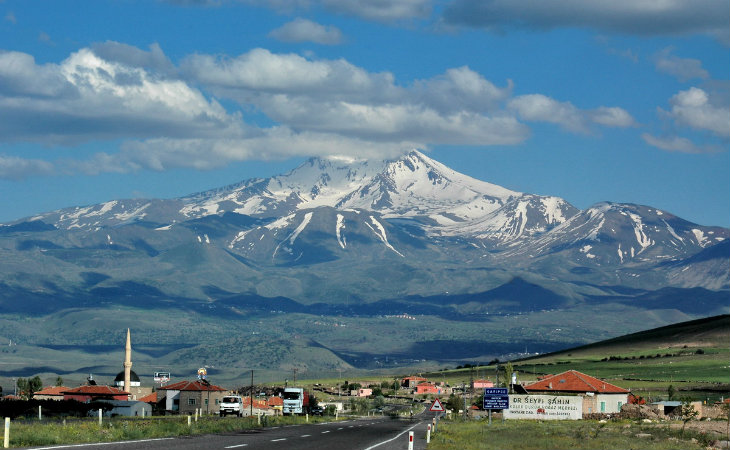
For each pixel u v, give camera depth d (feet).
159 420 326.03
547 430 294.46
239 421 292.61
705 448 234.58
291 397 472.03
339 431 270.05
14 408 411.13
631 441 244.01
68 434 191.52
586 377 495.41
